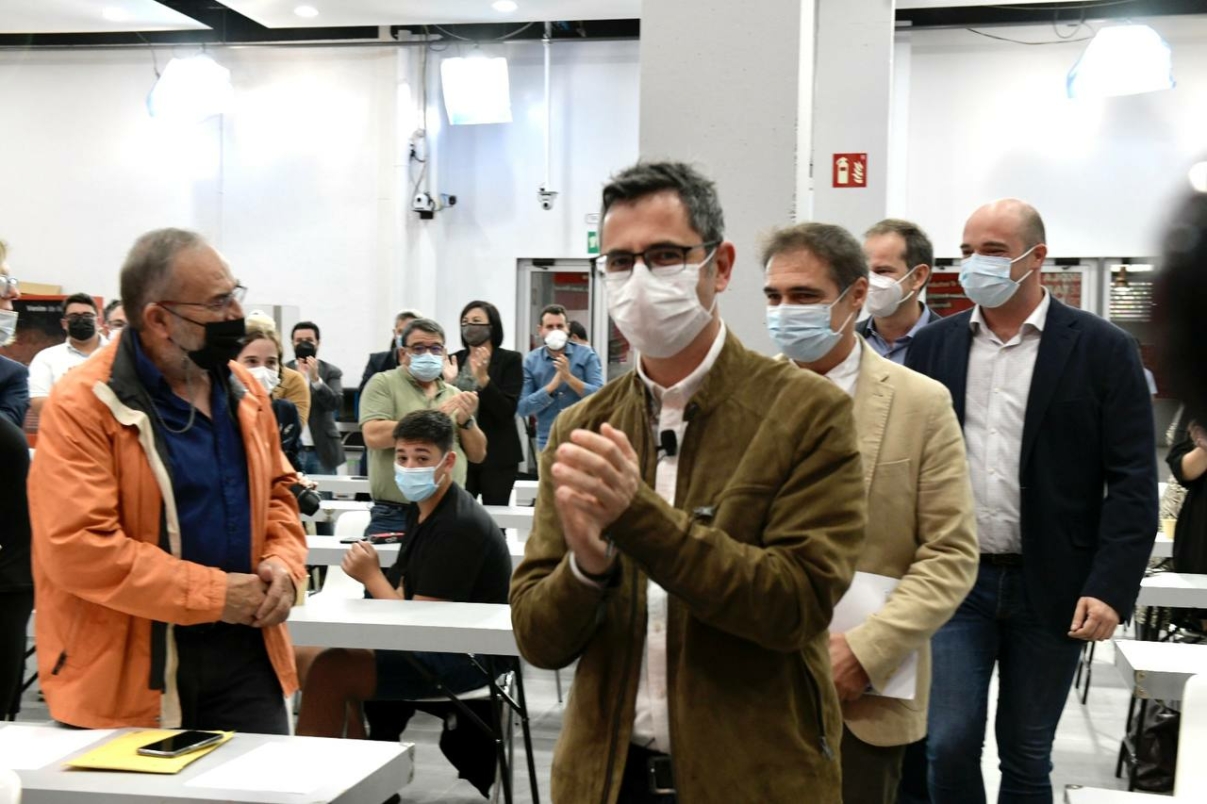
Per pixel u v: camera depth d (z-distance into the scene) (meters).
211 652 2.09
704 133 3.10
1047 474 2.44
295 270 10.22
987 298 2.48
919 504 2.09
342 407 9.58
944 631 2.49
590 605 1.35
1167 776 3.05
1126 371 2.40
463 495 3.38
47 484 1.96
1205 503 3.71
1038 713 2.45
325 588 4.01
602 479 1.23
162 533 2.03
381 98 10.05
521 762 4.00
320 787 1.66
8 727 2.00
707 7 3.10
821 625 1.31
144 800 1.62
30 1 8.84
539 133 9.86
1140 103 8.68
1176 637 3.88
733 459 1.39
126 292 2.06
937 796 2.45
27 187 10.59
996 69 9.02
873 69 5.44
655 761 1.40
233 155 10.30
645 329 1.39
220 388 2.18
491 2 8.39
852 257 2.12
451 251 10.03
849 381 2.19
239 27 10.11
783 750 1.34
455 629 2.81
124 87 10.41
